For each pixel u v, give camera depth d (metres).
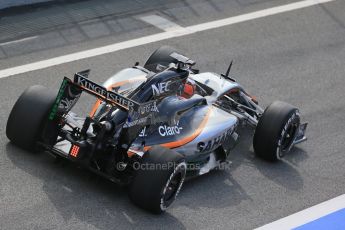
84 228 32.03
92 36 54.53
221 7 63.38
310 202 38.09
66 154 34.25
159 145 34.03
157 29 57.38
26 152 36.84
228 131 38.72
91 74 49.16
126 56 52.47
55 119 34.75
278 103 40.78
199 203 35.72
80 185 34.84
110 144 33.72
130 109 32.69
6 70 47.97
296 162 41.94
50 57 50.59
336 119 48.12
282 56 56.59
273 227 35.22
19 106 35.78
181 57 38.12
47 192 34.09
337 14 65.94
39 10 56.84
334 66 56.34
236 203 36.50
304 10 65.69
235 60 54.69
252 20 61.94
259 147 40.44
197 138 36.75
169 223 33.38
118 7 59.78
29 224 31.92
